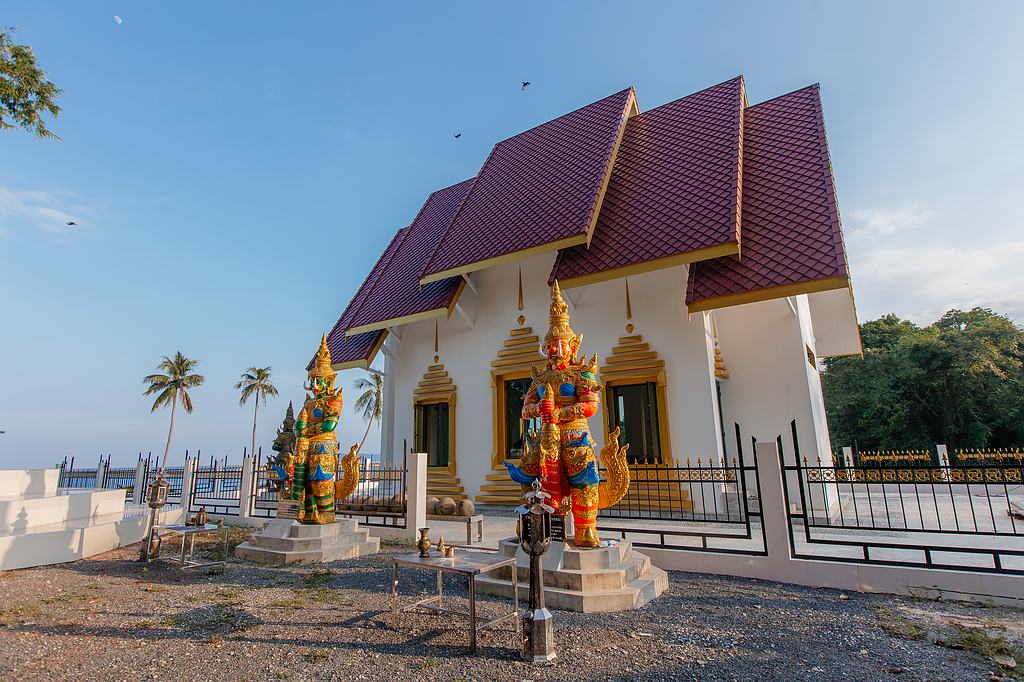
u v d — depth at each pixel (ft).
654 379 41.09
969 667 13.88
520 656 14.73
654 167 44.91
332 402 30.14
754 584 22.08
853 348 59.82
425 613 18.53
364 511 39.42
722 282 35.50
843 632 16.43
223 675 13.73
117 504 42.57
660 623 17.26
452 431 50.85
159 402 165.68
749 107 49.19
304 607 19.49
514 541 21.25
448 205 67.21
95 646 15.89
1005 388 87.04
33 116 31.89
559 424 21.27
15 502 32.78
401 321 50.52
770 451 23.34
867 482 21.86
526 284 49.14
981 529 33.32
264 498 47.75
